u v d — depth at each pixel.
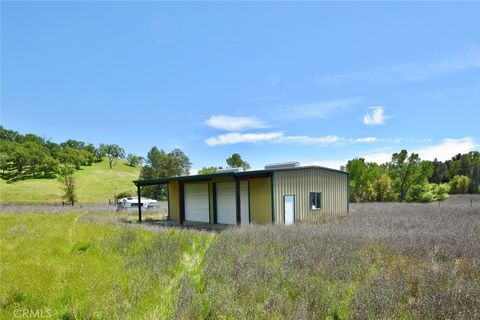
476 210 17.41
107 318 4.19
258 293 4.92
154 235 11.02
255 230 10.95
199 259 7.66
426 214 15.82
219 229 14.14
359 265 6.27
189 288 4.93
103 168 99.31
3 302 4.64
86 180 76.50
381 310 4.13
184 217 20.12
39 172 76.19
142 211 25.52
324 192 17.77
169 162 47.50
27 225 13.91
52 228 13.01
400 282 5.14
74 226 13.80
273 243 8.77
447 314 4.04
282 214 15.25
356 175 32.47
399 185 32.50
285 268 6.09
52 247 8.86
